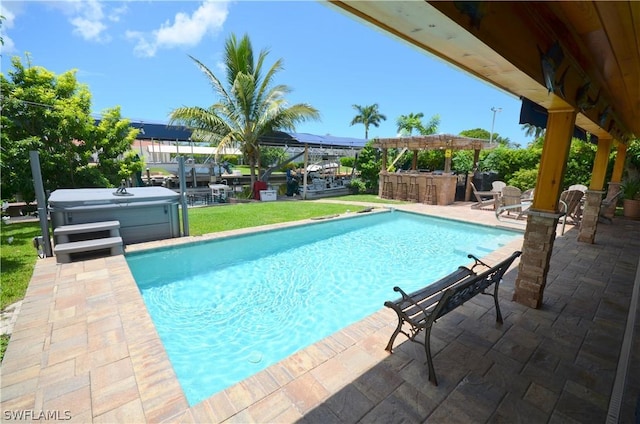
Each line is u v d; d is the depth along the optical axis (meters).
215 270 4.98
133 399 1.93
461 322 2.91
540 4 1.68
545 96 2.44
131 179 10.30
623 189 8.76
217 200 12.36
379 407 1.89
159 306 3.83
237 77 11.71
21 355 2.34
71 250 4.28
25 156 7.00
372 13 1.27
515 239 6.32
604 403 1.94
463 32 1.36
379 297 4.14
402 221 8.94
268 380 2.12
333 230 7.72
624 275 4.14
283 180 18.75
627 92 3.57
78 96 8.18
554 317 3.01
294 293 4.23
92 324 2.78
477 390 2.04
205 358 2.86
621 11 1.63
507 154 12.65
